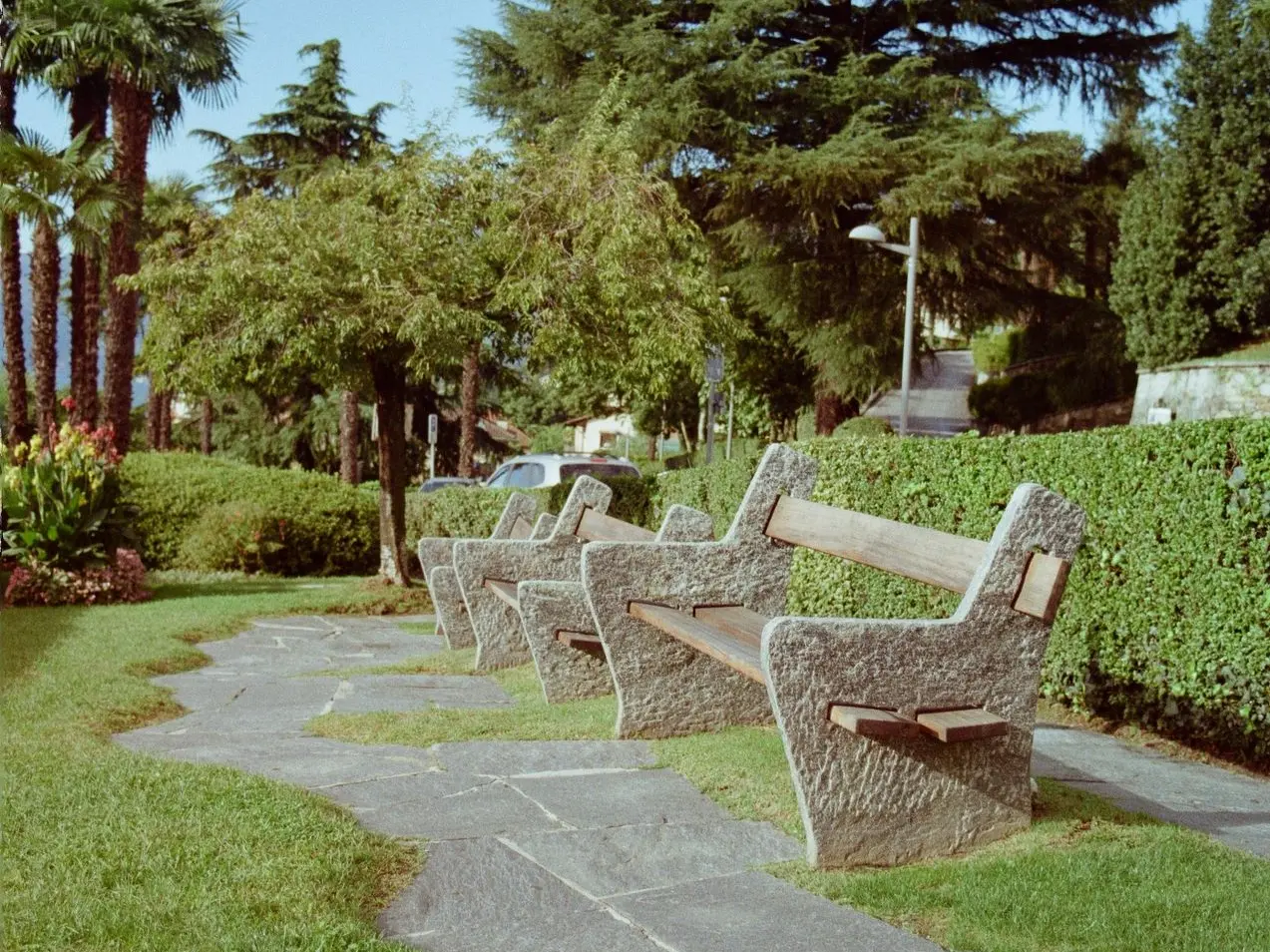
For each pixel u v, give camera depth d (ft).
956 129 74.54
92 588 39.75
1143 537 19.22
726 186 77.87
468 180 41.75
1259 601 16.94
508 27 84.74
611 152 44.45
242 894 10.14
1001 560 12.61
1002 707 12.67
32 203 63.21
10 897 9.99
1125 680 19.81
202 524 56.34
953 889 10.92
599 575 17.70
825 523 16.43
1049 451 21.26
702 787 14.84
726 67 73.46
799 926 10.12
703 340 45.29
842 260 79.71
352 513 59.00
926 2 81.97
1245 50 69.15
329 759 16.21
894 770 12.14
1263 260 68.69
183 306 42.11
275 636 33.78
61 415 76.64
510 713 19.85
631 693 17.80
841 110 77.51
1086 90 87.92
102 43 63.98
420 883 11.15
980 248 80.53
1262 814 14.21
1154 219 72.90
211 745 17.20
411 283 40.27
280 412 153.89
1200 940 9.51
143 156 66.69
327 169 122.01
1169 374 71.67
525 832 12.78
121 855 11.05
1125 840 12.37
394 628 36.78
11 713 18.66
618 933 10.00
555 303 41.68
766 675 11.68
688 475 38.29
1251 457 16.92
